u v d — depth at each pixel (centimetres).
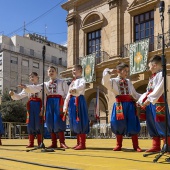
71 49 2325
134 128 546
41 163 356
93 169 306
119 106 553
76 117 596
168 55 1622
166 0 1770
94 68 2062
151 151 516
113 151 546
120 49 2002
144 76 1780
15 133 1742
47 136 832
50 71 646
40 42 5081
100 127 1841
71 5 2353
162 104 469
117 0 2031
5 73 4288
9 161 395
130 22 1972
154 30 1836
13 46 4500
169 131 461
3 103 3441
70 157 432
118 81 560
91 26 2208
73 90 581
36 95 693
